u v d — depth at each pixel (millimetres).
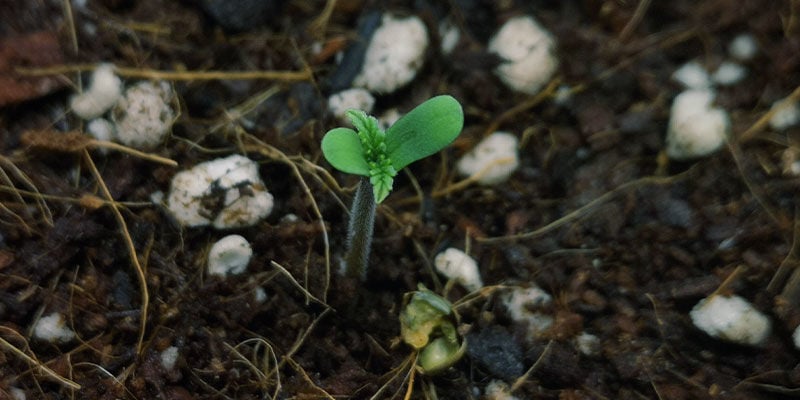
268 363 125
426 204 135
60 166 128
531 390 125
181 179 127
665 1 141
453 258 130
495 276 131
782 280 126
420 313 126
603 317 128
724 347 125
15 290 122
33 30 130
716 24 139
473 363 126
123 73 132
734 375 125
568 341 127
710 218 130
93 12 133
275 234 129
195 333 125
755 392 124
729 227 129
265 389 124
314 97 137
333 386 124
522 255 131
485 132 138
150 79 133
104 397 121
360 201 118
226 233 128
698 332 126
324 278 128
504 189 135
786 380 123
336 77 137
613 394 125
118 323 123
